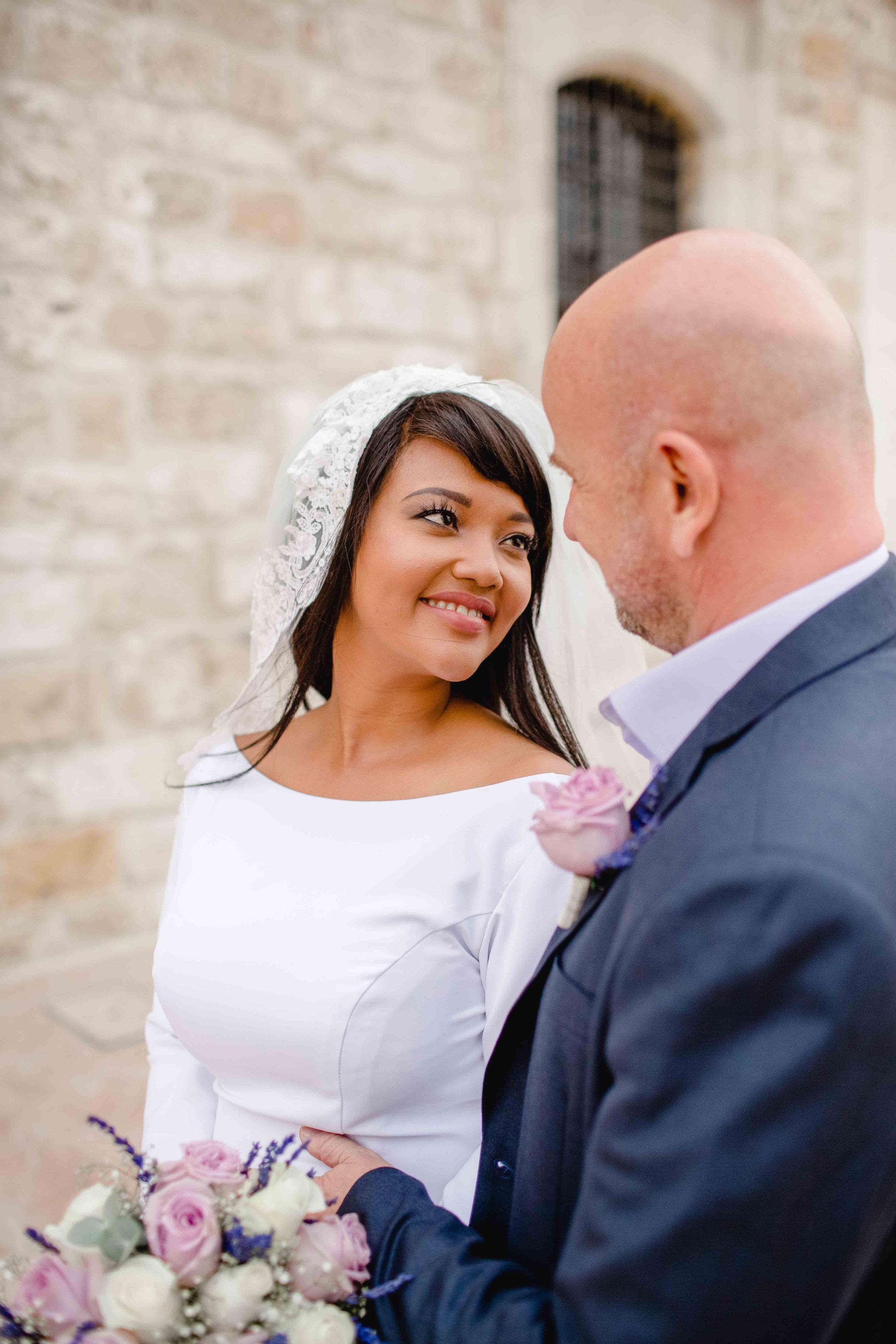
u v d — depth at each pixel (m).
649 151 5.72
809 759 0.79
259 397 4.28
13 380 3.74
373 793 1.39
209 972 1.33
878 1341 0.86
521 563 1.36
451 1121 1.28
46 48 3.69
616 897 0.91
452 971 1.25
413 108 4.56
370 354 4.54
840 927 0.70
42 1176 2.63
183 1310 0.94
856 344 0.91
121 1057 3.23
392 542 1.29
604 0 5.10
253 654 1.57
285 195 4.26
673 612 0.95
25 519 3.81
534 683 1.51
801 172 5.94
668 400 0.88
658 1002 0.75
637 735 0.94
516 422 1.40
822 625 0.86
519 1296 0.91
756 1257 0.72
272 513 1.53
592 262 5.58
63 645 3.92
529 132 4.89
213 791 1.55
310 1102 1.28
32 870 3.91
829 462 0.87
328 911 1.29
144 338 3.99
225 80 4.07
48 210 3.76
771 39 5.70
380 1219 1.07
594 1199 0.79
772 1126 0.71
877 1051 0.72
